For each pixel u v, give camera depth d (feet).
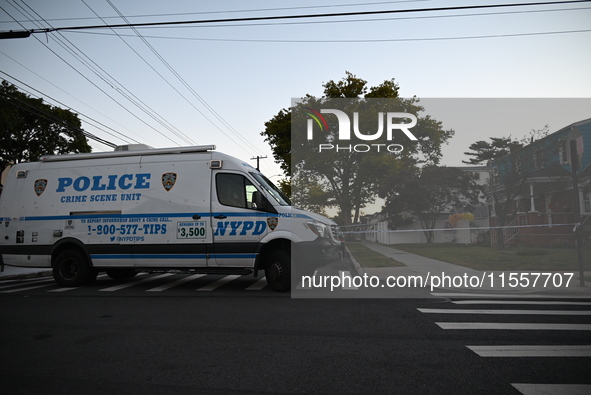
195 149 31.14
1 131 99.55
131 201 31.14
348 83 87.10
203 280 36.50
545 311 22.76
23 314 22.41
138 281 35.91
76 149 119.24
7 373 13.51
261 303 25.11
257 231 28.81
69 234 32.14
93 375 13.29
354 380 12.74
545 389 11.98
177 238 30.01
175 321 20.56
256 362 14.44
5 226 33.58
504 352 15.46
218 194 29.86
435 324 19.80
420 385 12.32
